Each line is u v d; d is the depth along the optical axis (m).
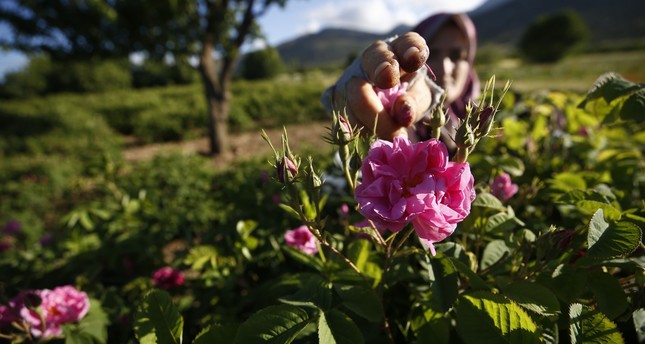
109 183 3.12
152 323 0.86
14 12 7.60
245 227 1.63
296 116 12.87
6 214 5.10
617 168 1.48
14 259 2.31
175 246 2.98
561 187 1.29
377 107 0.74
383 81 0.65
